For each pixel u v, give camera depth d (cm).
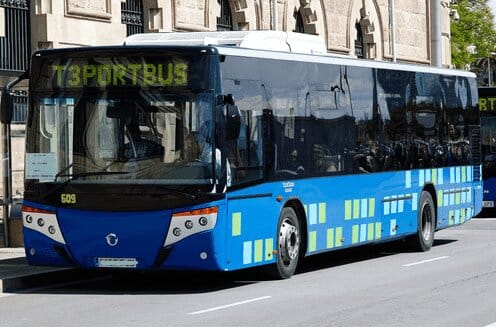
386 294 1792
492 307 1631
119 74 1864
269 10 3956
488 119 3822
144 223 1834
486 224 3522
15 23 2898
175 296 1820
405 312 1584
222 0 3772
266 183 1958
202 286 1969
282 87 2031
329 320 1513
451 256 2455
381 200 2391
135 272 2167
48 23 2936
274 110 1997
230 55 1878
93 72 1878
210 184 1819
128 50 1862
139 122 1850
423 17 5184
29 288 1962
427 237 2612
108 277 2158
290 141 2044
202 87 1833
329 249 2180
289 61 2061
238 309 1638
